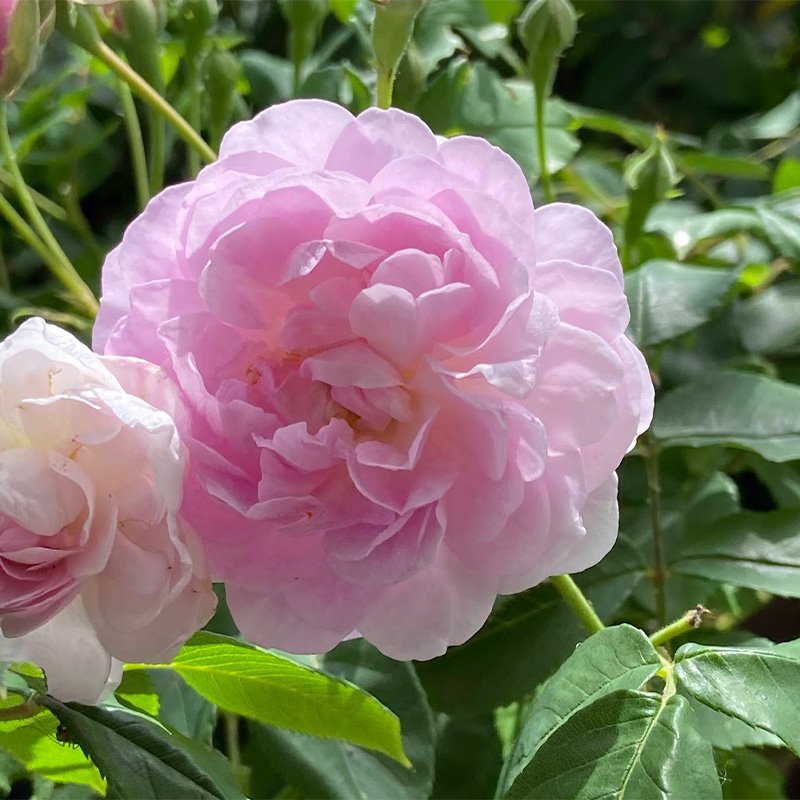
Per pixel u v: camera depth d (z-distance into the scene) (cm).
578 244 27
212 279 25
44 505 25
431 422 25
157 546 25
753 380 35
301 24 38
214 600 26
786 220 40
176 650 26
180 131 34
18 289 52
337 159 26
